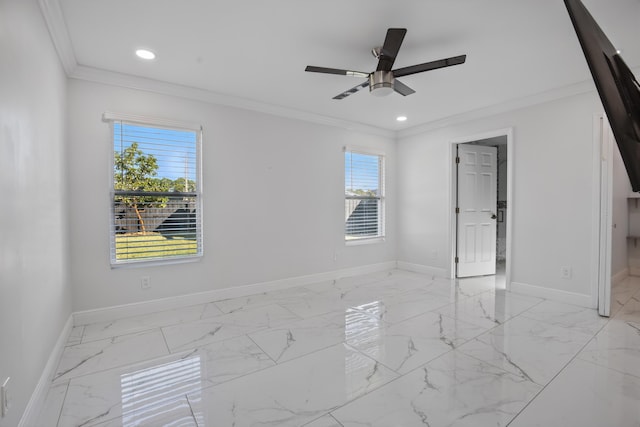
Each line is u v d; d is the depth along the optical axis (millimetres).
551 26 2219
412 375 1988
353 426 1528
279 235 4035
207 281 3488
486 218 4824
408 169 5164
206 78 3088
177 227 3320
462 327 2758
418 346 2395
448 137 4566
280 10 2045
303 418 1591
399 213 5332
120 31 2270
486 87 3320
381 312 3162
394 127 5004
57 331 2209
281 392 1815
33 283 1667
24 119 1579
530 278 3697
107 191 2920
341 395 1784
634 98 1188
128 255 3055
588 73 2988
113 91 2955
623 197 4289
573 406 1666
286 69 2908
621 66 1193
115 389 1848
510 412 1624
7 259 1315
